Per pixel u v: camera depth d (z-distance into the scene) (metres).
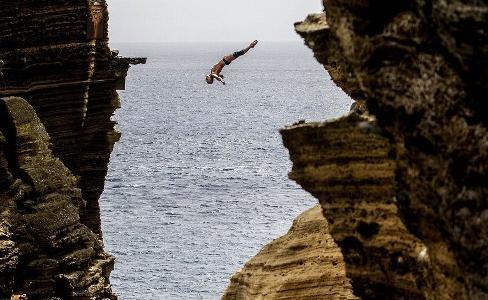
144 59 85.62
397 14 22.33
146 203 194.00
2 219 66.56
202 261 144.12
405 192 22.98
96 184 85.06
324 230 42.25
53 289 67.94
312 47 31.17
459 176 20.91
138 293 127.50
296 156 29.50
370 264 28.53
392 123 22.97
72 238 69.69
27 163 70.62
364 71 23.27
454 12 19.77
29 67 80.62
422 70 21.59
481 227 20.42
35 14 80.38
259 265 42.91
